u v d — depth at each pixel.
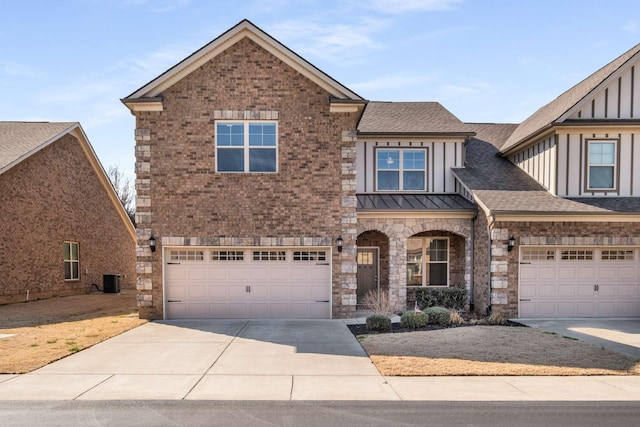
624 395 6.93
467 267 15.85
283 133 13.84
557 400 6.69
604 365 8.48
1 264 17.42
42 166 19.72
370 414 6.11
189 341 10.62
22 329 12.09
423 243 17.28
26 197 18.72
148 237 13.64
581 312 14.24
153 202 13.64
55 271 20.72
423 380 7.65
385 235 16.83
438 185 17.61
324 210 13.90
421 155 17.70
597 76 16.75
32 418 5.94
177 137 13.69
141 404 6.48
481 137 21.11
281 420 5.89
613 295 14.29
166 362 8.74
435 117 19.06
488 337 10.94
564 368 8.28
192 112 13.71
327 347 10.03
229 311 14.01
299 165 13.87
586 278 14.28
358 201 16.42
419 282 17.25
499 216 13.74
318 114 13.90
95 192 24.20
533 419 5.95
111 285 23.36
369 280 17.09
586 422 5.86
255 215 13.77
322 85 13.83
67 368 8.30
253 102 13.79
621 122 14.70
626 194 15.06
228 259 14.02
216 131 13.80
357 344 10.33
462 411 6.23
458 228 15.75
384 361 8.73
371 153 17.61
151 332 11.73
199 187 13.70
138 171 13.60
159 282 13.73
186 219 13.68
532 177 16.84
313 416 6.03
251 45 13.80
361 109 13.91
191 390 7.11
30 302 18.58
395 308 15.45
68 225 21.67
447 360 8.80
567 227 14.05
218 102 13.73
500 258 14.02
